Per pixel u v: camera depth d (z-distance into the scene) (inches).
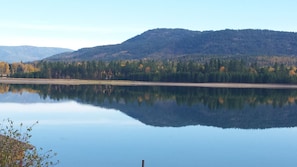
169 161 1245.1
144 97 4119.1
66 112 2561.5
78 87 5649.6
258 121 2378.2
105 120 2223.2
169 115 2586.1
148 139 1630.2
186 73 7081.7
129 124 2091.5
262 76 6815.9
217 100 3924.7
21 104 3024.1
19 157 494.9
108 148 1412.4
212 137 1738.4
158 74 7308.1
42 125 1910.7
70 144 1454.2
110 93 4581.7
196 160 1266.0
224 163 1242.0
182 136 1740.9
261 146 1546.5
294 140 1699.1
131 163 1200.2
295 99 4210.1
